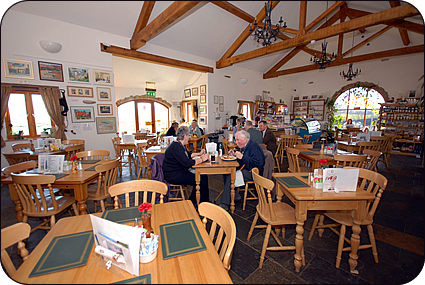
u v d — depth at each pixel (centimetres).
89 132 488
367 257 193
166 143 411
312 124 822
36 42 401
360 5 532
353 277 169
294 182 199
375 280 166
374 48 848
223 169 263
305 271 176
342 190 176
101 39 481
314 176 184
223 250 112
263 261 187
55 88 430
